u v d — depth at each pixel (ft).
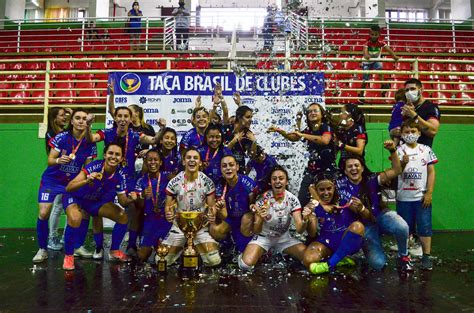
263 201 12.09
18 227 20.88
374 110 21.39
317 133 14.58
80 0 56.49
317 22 37.70
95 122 21.15
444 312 8.07
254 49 37.22
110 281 10.51
